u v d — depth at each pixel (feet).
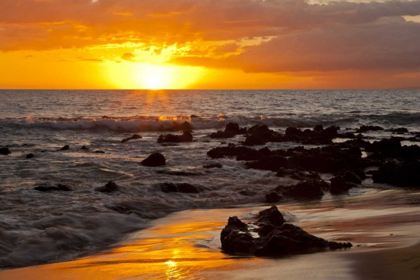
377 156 81.35
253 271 22.70
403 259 22.17
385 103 300.20
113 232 36.58
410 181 56.80
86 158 75.36
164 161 70.08
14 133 119.75
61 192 48.19
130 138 111.45
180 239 33.55
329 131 127.54
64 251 31.65
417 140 110.93
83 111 212.43
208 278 21.95
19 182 53.93
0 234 32.42
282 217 35.91
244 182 57.06
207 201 48.75
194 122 149.59
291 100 336.70
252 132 122.93
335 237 29.84
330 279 20.20
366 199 48.70
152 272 24.12
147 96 413.18
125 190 49.80
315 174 62.28
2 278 25.36
